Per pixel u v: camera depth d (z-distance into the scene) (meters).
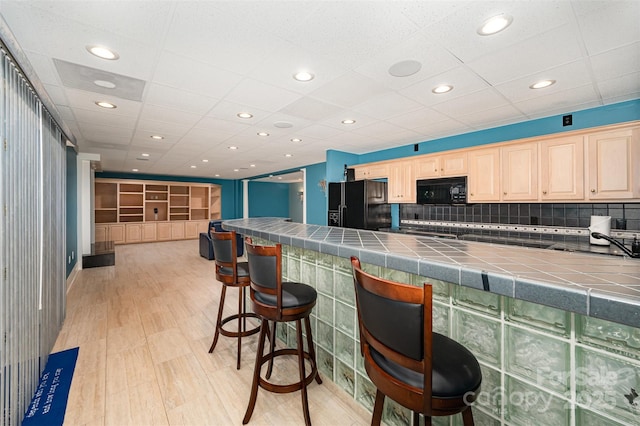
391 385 0.93
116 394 1.80
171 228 9.60
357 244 1.61
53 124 2.50
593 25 1.59
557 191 2.95
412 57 1.96
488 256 1.26
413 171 4.31
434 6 1.45
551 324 1.00
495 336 1.15
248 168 7.91
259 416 1.62
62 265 2.84
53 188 2.48
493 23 1.59
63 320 2.86
